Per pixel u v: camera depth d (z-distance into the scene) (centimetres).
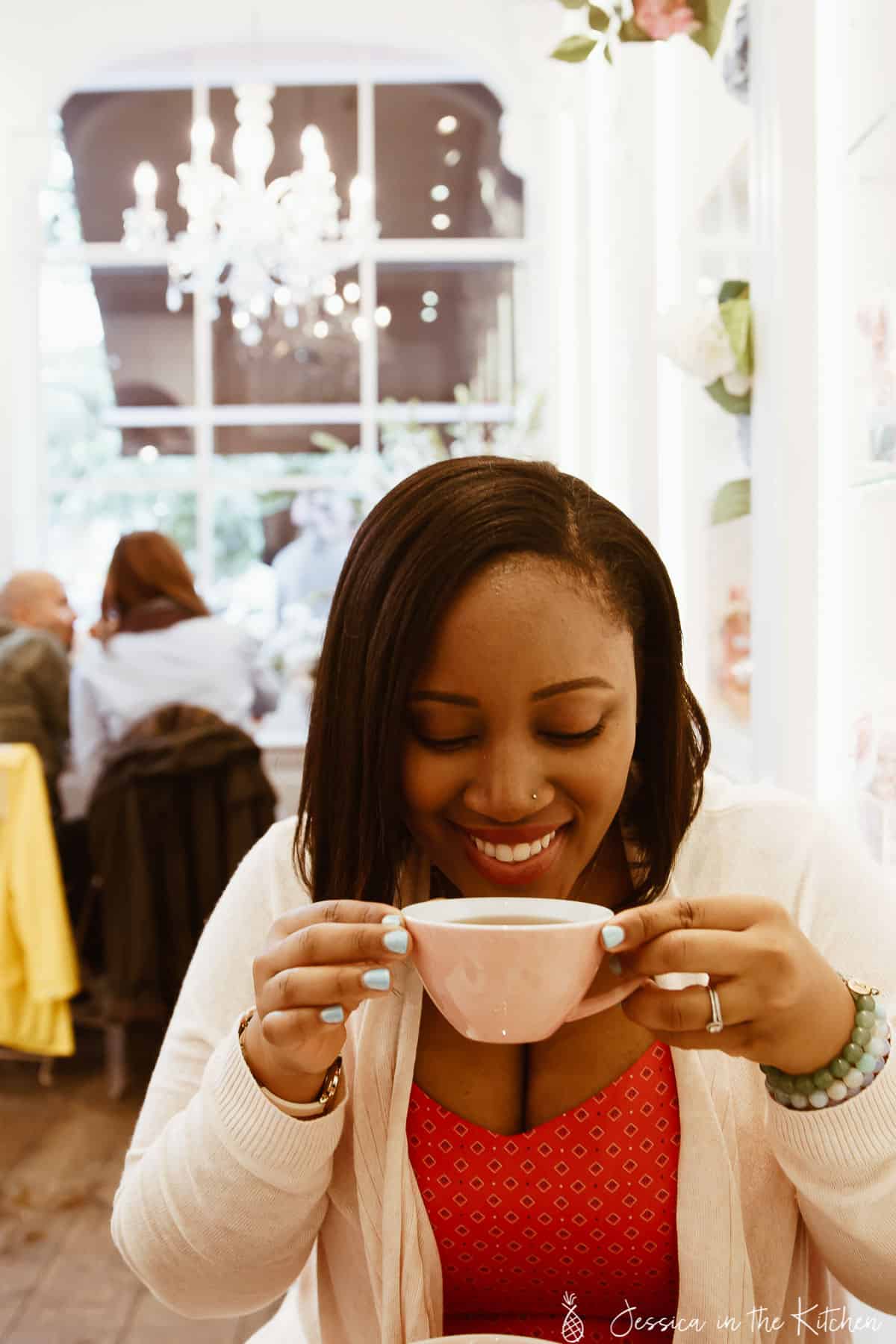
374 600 74
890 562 142
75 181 622
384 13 575
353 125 639
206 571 622
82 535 623
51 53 570
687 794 88
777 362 164
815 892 96
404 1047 85
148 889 331
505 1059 87
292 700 565
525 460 79
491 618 70
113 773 330
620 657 74
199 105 630
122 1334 222
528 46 558
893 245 136
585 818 75
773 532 168
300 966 68
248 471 627
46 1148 309
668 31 154
